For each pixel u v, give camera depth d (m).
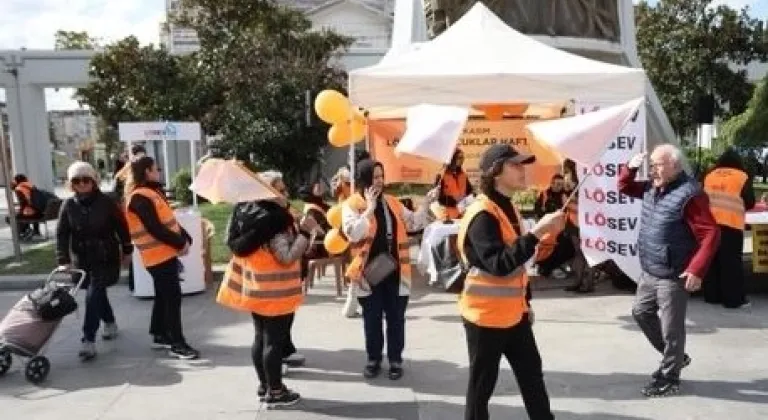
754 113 19.52
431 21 11.46
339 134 8.01
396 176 11.59
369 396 5.26
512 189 3.68
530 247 3.39
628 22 12.69
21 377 6.01
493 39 8.28
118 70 26.28
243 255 4.80
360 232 5.23
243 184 4.74
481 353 3.71
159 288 6.29
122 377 5.93
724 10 25.73
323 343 6.71
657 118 12.88
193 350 6.41
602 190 7.04
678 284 4.89
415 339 6.76
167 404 5.24
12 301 9.42
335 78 27.19
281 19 28.77
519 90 7.38
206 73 25.95
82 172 6.29
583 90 7.32
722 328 6.90
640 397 5.10
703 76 25.88
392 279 5.53
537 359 3.86
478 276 3.69
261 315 4.89
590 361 5.96
